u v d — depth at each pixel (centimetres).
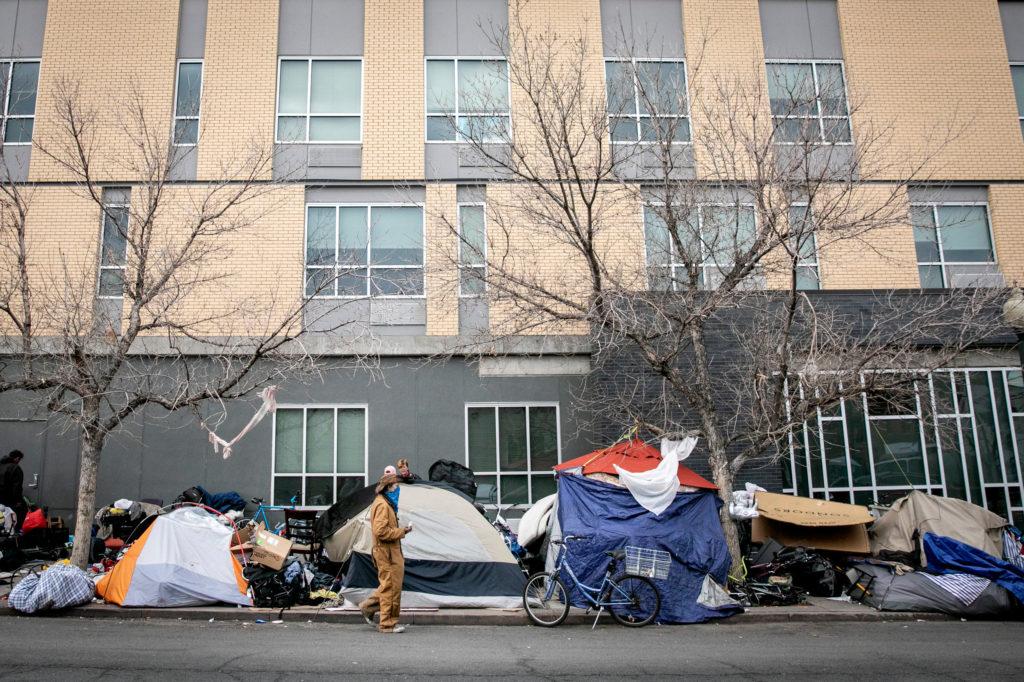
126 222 1596
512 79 1466
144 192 1526
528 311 1276
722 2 1748
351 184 1666
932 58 1761
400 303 1622
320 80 1712
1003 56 1772
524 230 1616
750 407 1440
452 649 850
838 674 739
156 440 1545
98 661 751
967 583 1117
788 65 1747
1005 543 1225
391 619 970
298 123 1688
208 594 1073
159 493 1527
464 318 1616
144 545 1104
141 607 1055
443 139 1688
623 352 1531
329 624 1027
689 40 1731
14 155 1627
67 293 1320
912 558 1209
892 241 1667
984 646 897
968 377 1590
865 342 1384
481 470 1570
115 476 1526
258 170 1467
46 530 1358
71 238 1596
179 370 1431
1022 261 1688
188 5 1722
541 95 1538
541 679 704
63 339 1180
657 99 1409
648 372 1527
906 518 1252
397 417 1580
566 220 1480
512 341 1580
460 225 1645
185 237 1592
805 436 1509
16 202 1237
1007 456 1566
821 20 1778
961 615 1110
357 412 1587
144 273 1305
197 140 1653
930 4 1786
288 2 1739
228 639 891
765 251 1202
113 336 1200
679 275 1488
